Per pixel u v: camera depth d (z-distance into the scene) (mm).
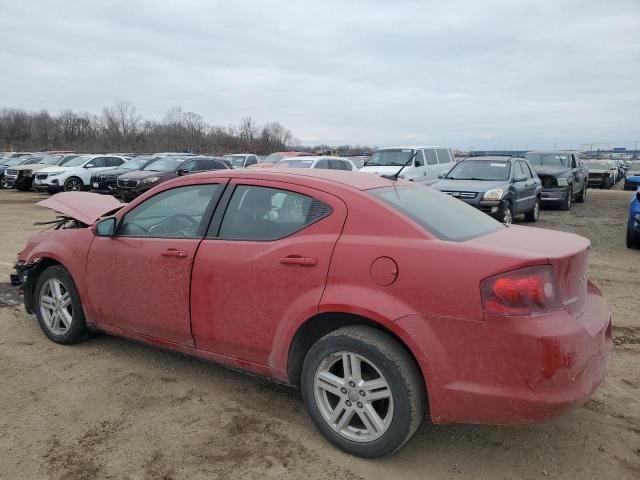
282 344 3266
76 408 3623
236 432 3359
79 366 4301
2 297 6191
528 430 3422
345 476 2936
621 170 48125
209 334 3617
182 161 18766
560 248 2971
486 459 3117
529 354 2600
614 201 20812
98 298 4305
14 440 3219
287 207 3424
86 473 2918
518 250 2820
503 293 2643
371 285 2947
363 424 3104
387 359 2875
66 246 4547
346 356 3053
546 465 3059
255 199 3580
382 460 3090
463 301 2713
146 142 71938
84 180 22047
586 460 3102
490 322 2662
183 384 4016
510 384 2639
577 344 2672
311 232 3244
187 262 3682
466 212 3766
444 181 12461
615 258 8961
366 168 16984
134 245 4031
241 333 3455
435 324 2773
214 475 2922
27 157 28547
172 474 2926
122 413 3566
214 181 3811
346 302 2973
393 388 2881
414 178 16125
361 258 2998
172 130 75250
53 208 5016
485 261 2723
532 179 13688
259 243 3418
